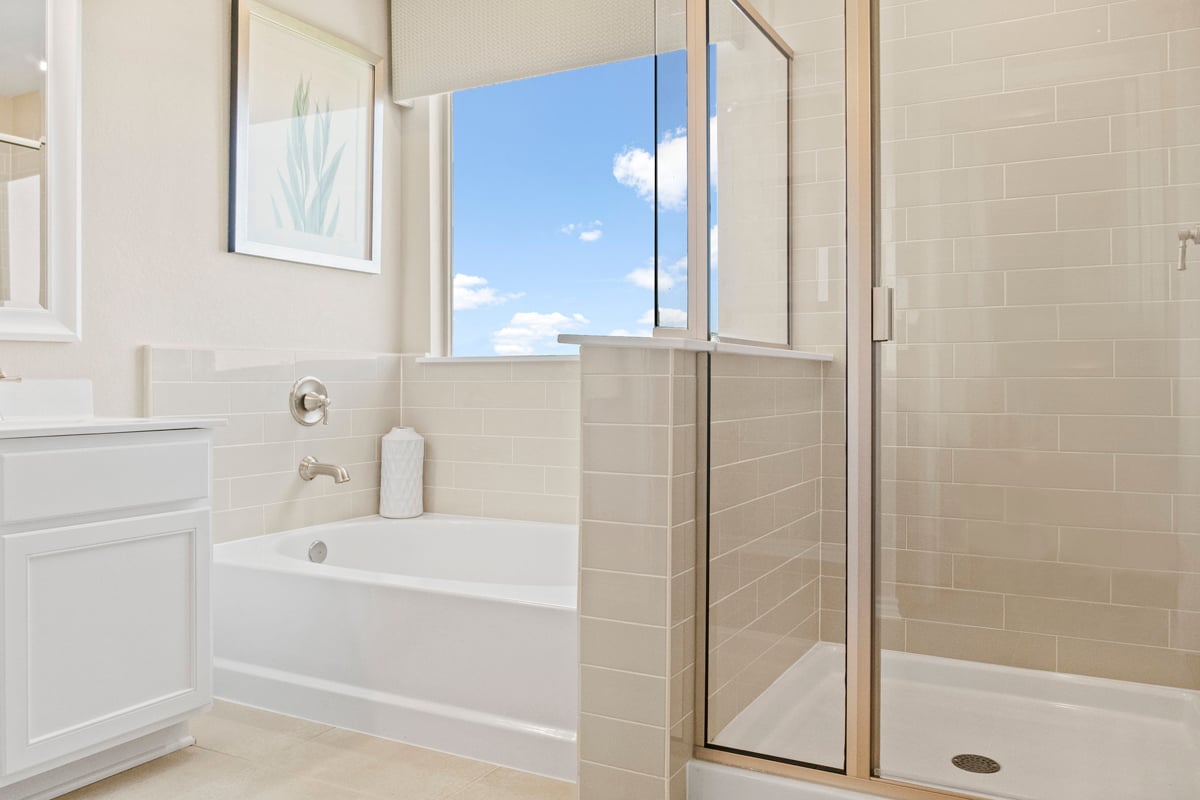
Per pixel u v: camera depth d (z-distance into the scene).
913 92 1.77
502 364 3.29
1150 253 1.65
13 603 1.76
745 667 1.88
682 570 1.85
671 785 1.79
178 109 2.70
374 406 3.39
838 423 1.81
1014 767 1.68
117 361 2.53
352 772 2.06
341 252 3.24
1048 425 1.70
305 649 2.41
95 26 2.47
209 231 2.80
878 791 1.74
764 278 1.89
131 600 1.99
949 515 1.74
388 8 3.48
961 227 1.74
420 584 2.26
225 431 2.82
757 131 1.90
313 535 2.96
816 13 1.84
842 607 1.79
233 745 2.20
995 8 1.73
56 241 2.36
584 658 1.88
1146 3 1.65
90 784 1.97
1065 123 1.69
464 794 1.96
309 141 3.11
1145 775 1.60
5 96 2.25
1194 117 1.62
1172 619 1.62
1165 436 1.63
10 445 1.77
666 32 2.03
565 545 3.04
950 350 1.75
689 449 1.88
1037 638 1.70
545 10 3.17
